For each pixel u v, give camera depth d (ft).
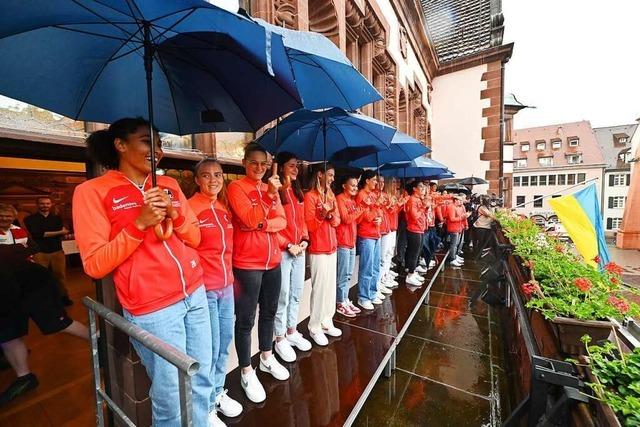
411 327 12.54
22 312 7.43
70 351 9.15
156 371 4.30
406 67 25.39
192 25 3.89
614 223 112.98
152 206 3.88
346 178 10.69
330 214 9.00
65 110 4.79
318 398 6.82
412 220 15.46
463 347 10.92
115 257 3.86
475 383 8.87
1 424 6.28
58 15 3.62
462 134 38.68
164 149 7.13
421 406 7.89
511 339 10.39
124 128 4.25
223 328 6.15
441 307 14.69
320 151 10.64
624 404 3.34
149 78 4.02
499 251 14.73
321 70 5.88
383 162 13.00
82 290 13.61
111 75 4.95
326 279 9.11
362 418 7.48
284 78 4.63
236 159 8.91
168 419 4.49
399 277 16.60
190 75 5.42
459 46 39.96
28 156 4.87
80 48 4.46
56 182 16.25
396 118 21.49
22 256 7.72
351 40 16.42
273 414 6.34
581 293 6.20
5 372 8.29
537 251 9.73
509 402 8.04
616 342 4.40
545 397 4.50
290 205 8.05
